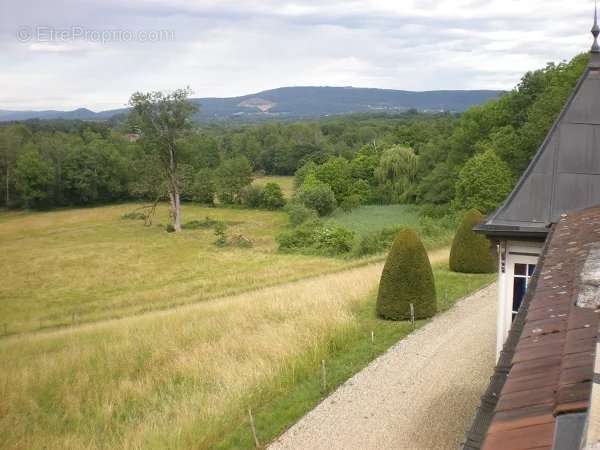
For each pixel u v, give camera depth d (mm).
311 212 64188
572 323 4207
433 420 11375
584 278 4863
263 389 13211
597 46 11672
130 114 65438
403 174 68125
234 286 32969
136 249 54750
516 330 5641
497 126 51500
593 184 10898
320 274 32375
